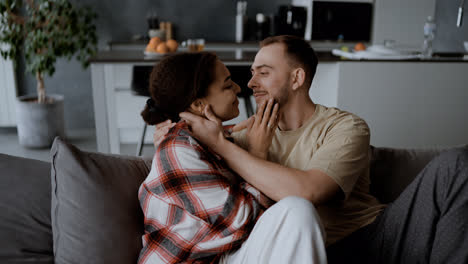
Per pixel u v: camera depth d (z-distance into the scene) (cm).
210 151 127
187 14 498
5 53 375
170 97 124
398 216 125
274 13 508
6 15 393
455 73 336
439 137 347
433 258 117
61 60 470
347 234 141
